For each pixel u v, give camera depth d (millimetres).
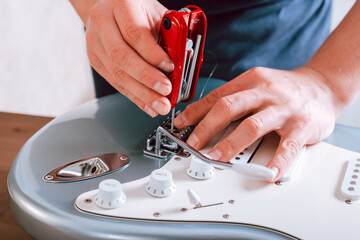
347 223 460
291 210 478
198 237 446
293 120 594
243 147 553
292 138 565
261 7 866
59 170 549
